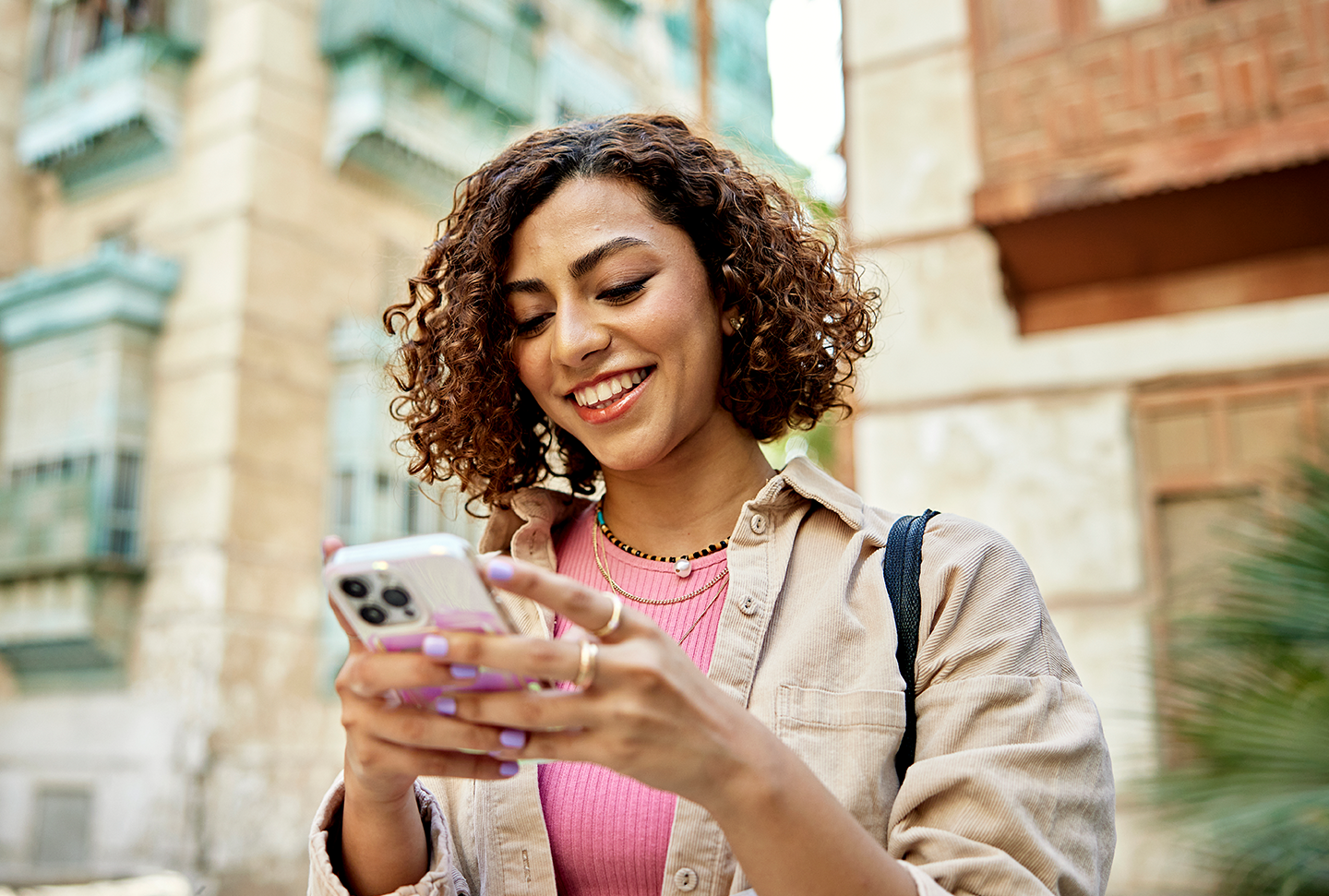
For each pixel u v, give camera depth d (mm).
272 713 9930
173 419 10383
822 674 1013
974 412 5266
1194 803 3293
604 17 13766
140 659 10031
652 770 733
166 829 9383
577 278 1109
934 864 873
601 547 1226
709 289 1175
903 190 5559
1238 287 4949
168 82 10906
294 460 10430
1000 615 1014
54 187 11734
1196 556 4848
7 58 11711
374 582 731
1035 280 5211
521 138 1247
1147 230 4809
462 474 1330
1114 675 4789
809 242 1338
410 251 11766
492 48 11891
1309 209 4594
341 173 11203
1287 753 3105
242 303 10219
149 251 10875
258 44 10719
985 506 5168
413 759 810
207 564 9812
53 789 10133
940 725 969
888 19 5746
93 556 9906
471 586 715
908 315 5453
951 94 5539
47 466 10594
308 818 10008
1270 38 4598
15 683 10742
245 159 10492
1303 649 3242
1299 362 4789
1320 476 3514
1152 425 5004
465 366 1179
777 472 1171
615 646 725
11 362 11109
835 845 763
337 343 10852
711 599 1122
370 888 997
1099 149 4828
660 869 997
